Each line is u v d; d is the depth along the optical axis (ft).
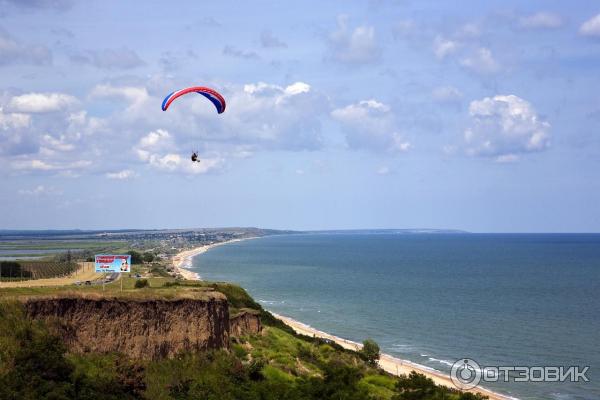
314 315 488.85
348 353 301.22
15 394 136.87
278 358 242.78
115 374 164.96
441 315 490.08
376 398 203.00
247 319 278.67
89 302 180.96
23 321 161.68
